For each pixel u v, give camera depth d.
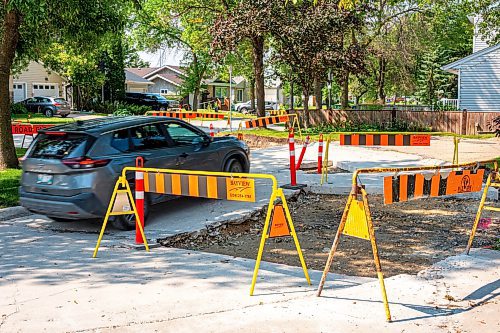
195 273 6.47
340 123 30.08
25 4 12.19
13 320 5.06
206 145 10.28
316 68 26.52
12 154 14.59
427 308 5.09
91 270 6.66
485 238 8.34
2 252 7.54
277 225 5.80
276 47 27.34
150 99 51.50
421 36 38.56
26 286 6.07
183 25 40.59
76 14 15.53
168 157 9.34
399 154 17.94
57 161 8.27
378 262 4.96
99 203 8.27
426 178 6.09
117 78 50.06
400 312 5.00
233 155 10.96
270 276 6.35
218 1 33.09
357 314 4.97
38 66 49.88
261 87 30.72
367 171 5.39
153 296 5.66
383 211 10.20
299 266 6.95
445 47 55.25
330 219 9.70
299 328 4.68
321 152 13.70
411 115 29.42
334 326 4.71
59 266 6.84
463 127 28.33
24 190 8.63
